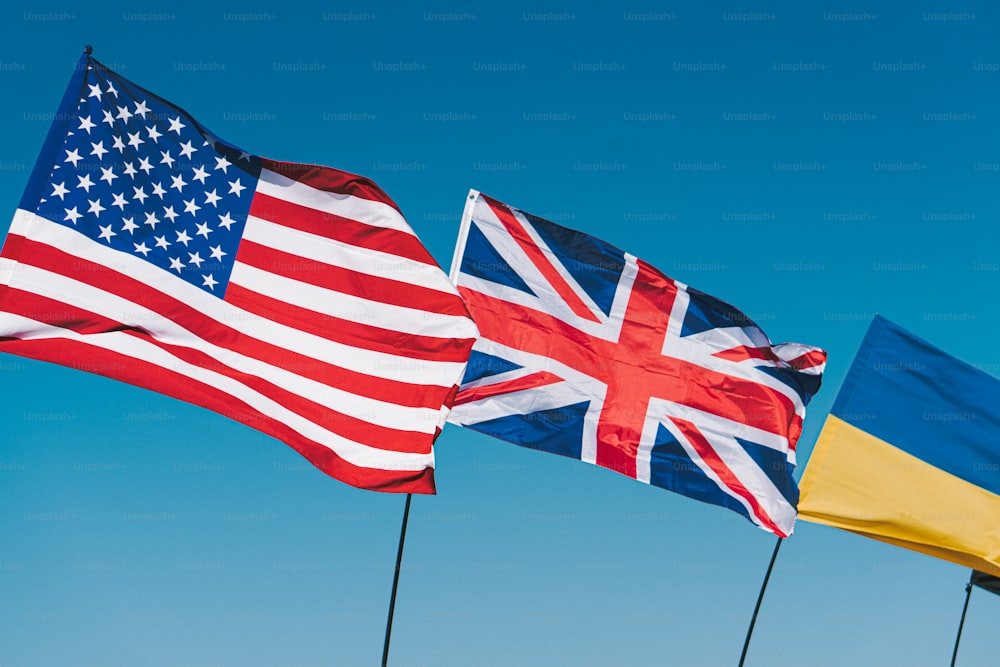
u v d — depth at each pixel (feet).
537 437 49.37
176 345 36.52
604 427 50.57
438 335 39.19
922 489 60.23
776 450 53.06
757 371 52.90
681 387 51.75
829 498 59.77
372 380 38.55
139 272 36.47
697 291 51.93
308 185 39.09
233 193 38.42
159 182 37.55
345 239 39.14
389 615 39.75
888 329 61.21
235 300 37.73
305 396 37.83
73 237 35.88
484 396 48.62
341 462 37.68
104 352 35.47
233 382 37.01
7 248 35.09
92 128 36.99
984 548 60.44
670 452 51.55
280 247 38.60
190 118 38.32
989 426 61.16
